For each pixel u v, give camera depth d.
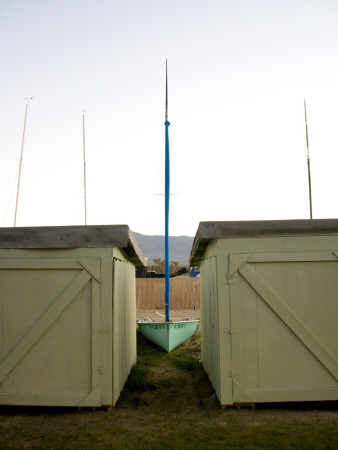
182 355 12.30
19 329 6.55
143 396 7.58
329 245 6.60
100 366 6.43
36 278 6.65
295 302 6.52
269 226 6.64
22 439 5.34
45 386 6.45
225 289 6.55
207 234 6.64
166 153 17.69
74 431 5.62
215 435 5.41
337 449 4.85
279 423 5.78
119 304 7.28
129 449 5.02
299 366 6.41
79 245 6.64
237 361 6.40
